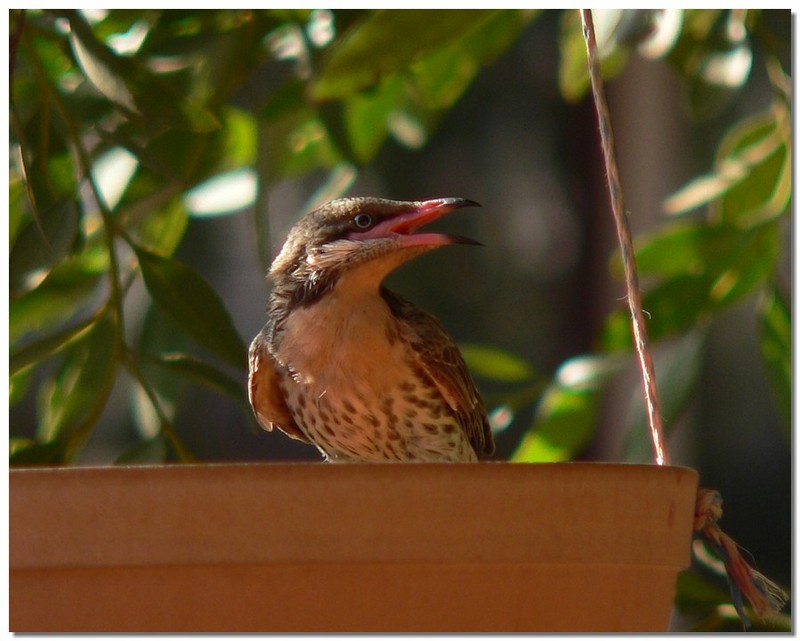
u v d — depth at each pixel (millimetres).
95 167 9133
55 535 4797
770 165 9477
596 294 17562
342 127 9414
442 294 17109
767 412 17344
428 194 17469
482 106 17906
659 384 9273
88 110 8078
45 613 4840
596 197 17766
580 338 17469
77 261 9383
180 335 9461
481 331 17188
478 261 17359
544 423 9750
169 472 4777
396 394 7719
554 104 18016
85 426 7766
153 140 8859
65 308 9430
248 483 4754
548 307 17531
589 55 6266
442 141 17641
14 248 6941
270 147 9594
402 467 4797
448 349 7953
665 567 5383
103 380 7812
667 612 5523
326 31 9211
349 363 7586
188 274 7852
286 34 9836
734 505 17375
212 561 4734
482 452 8758
